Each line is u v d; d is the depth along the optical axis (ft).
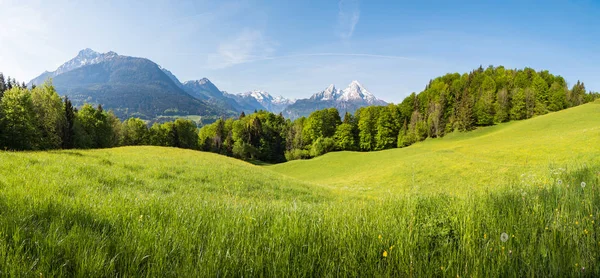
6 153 41.27
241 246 8.13
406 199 16.26
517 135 182.80
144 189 36.50
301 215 12.60
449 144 207.82
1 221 8.39
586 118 177.47
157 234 8.82
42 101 184.96
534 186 17.03
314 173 183.21
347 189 88.22
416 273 7.09
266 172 98.94
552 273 6.80
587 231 8.54
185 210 13.24
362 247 8.42
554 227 8.95
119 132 273.13
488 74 365.40
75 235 7.98
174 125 327.67
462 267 7.32
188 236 8.82
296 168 204.74
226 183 55.47
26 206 10.69
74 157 52.26
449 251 8.10
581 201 12.17
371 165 170.71
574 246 7.94
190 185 46.88
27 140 150.10
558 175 20.93
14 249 6.93
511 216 10.60
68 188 23.20
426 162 118.83
